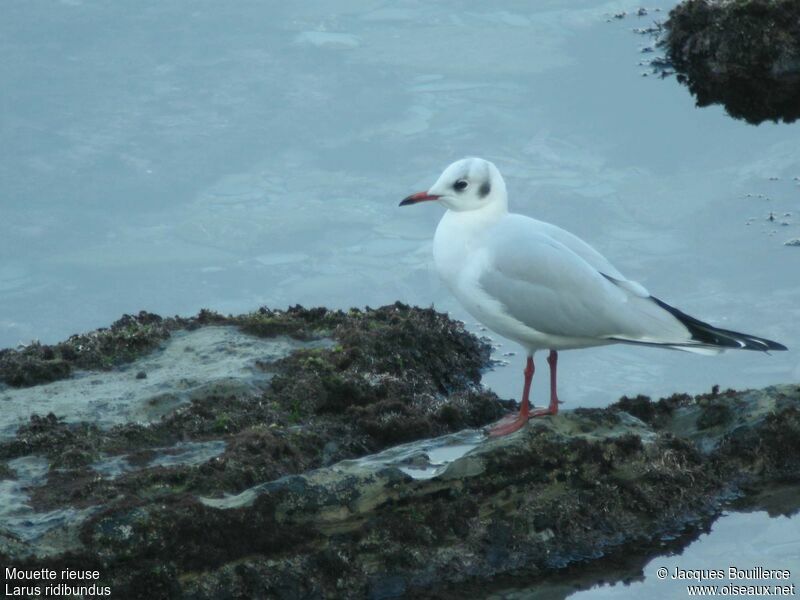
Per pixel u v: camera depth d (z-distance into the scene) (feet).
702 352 35.14
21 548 31.60
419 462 35.55
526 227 36.96
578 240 37.11
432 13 75.51
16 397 39.70
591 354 47.60
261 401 39.45
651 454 36.96
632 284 35.94
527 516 35.24
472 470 35.27
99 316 51.60
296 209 57.52
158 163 60.85
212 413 38.60
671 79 67.26
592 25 73.56
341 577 33.22
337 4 76.69
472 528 34.71
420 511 34.58
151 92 66.49
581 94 65.77
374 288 52.08
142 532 32.24
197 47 71.10
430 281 52.60
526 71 68.23
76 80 67.46
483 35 72.38
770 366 45.52
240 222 56.54
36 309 52.16
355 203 57.82
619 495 36.14
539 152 60.44
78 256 54.95
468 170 37.09
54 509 33.27
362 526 34.09
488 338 48.85
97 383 40.78
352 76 67.67
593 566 34.73
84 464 35.63
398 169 59.72
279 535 33.22
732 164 59.41
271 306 51.16
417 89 66.44
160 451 36.50
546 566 34.65
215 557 32.50
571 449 36.19
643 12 74.84
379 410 39.70
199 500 33.35
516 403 43.57
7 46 70.90
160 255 55.11
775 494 37.32
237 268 53.78
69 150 61.77
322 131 63.00
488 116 63.67
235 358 42.16
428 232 56.08
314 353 42.47
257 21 74.59
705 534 35.86
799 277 50.39
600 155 60.44
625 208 56.03
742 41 66.54
